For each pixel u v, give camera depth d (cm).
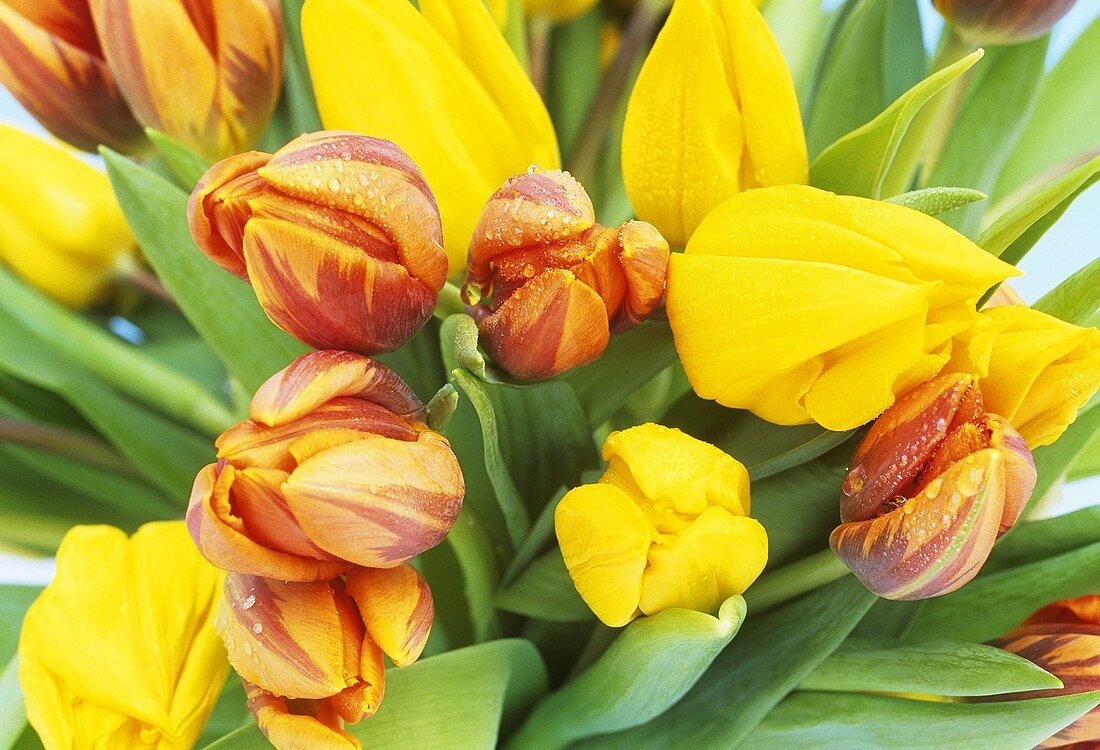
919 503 33
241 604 33
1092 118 54
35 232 50
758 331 34
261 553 32
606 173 54
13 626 44
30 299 50
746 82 37
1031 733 37
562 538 35
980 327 34
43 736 36
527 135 39
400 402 34
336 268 33
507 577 41
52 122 45
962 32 44
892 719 38
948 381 33
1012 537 42
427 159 38
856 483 34
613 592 34
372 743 37
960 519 33
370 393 33
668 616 34
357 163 33
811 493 38
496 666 38
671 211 38
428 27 38
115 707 37
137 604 37
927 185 46
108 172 41
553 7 52
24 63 44
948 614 41
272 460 31
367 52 38
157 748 37
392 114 38
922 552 33
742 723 38
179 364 54
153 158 47
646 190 38
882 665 38
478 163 39
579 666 41
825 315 33
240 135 43
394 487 32
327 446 32
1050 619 39
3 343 50
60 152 50
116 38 41
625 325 36
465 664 38
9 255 50
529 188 34
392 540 32
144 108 43
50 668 37
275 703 34
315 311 33
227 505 31
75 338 50
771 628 39
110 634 37
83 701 37
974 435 33
